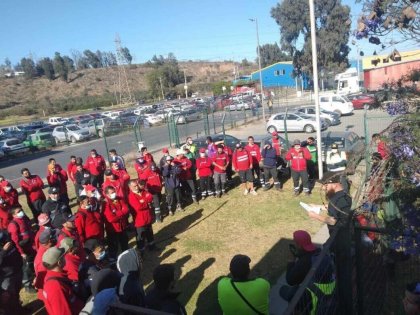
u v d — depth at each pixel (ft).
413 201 10.83
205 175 41.86
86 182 42.78
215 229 33.71
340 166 42.86
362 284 12.60
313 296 9.89
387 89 10.99
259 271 25.31
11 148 101.76
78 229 23.99
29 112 281.74
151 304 13.84
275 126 92.58
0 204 32.89
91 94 376.68
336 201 17.42
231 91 254.27
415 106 10.62
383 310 16.19
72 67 445.78
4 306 21.13
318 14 173.68
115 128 110.83
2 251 21.20
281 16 186.39
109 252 27.61
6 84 383.24
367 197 12.56
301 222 33.14
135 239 33.37
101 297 11.96
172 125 91.76
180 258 28.63
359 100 114.52
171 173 38.29
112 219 27.04
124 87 377.09
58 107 290.35
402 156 10.75
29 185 39.52
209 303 22.13
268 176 42.75
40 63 424.05
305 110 94.68
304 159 39.22
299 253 14.79
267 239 30.37
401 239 11.02
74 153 94.58
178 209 39.42
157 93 321.32
